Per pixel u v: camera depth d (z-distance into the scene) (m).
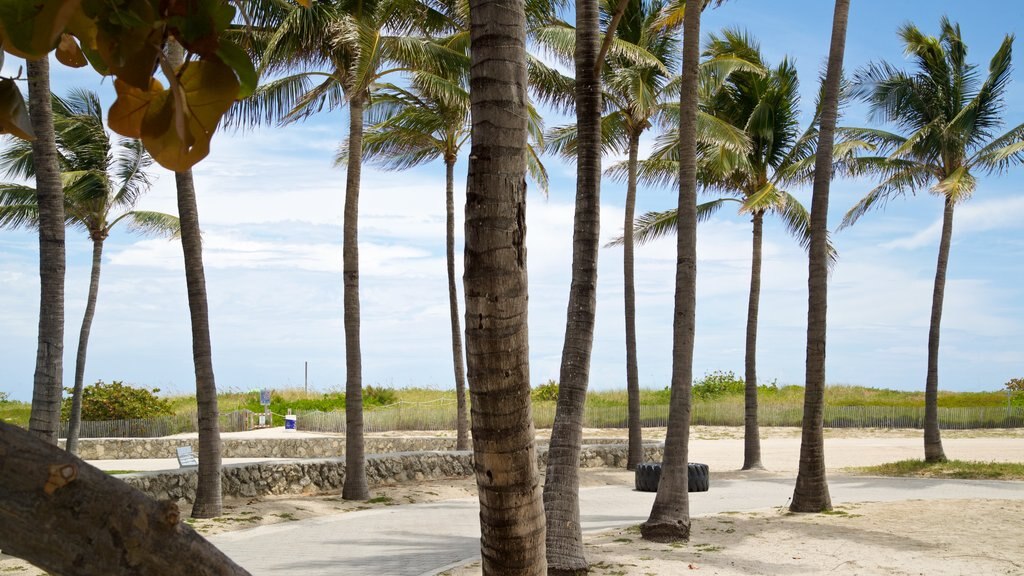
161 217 24.03
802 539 12.49
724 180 25.86
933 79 23.00
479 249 3.34
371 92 18.09
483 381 3.34
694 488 19.73
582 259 10.16
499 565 3.41
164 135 1.03
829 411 40.44
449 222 23.38
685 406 12.55
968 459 26.88
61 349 10.52
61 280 10.58
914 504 16.27
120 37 0.98
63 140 21.83
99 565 1.04
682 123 12.71
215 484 14.63
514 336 3.34
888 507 15.87
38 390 10.34
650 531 12.36
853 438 36.75
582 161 10.25
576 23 10.34
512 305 3.34
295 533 13.55
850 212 26.12
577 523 9.95
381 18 15.64
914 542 12.26
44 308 10.46
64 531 1.02
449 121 21.17
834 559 11.02
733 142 19.98
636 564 10.52
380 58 15.68
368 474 19.52
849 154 24.45
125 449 29.77
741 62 21.00
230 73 1.04
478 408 3.37
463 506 17.06
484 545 3.46
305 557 11.49
